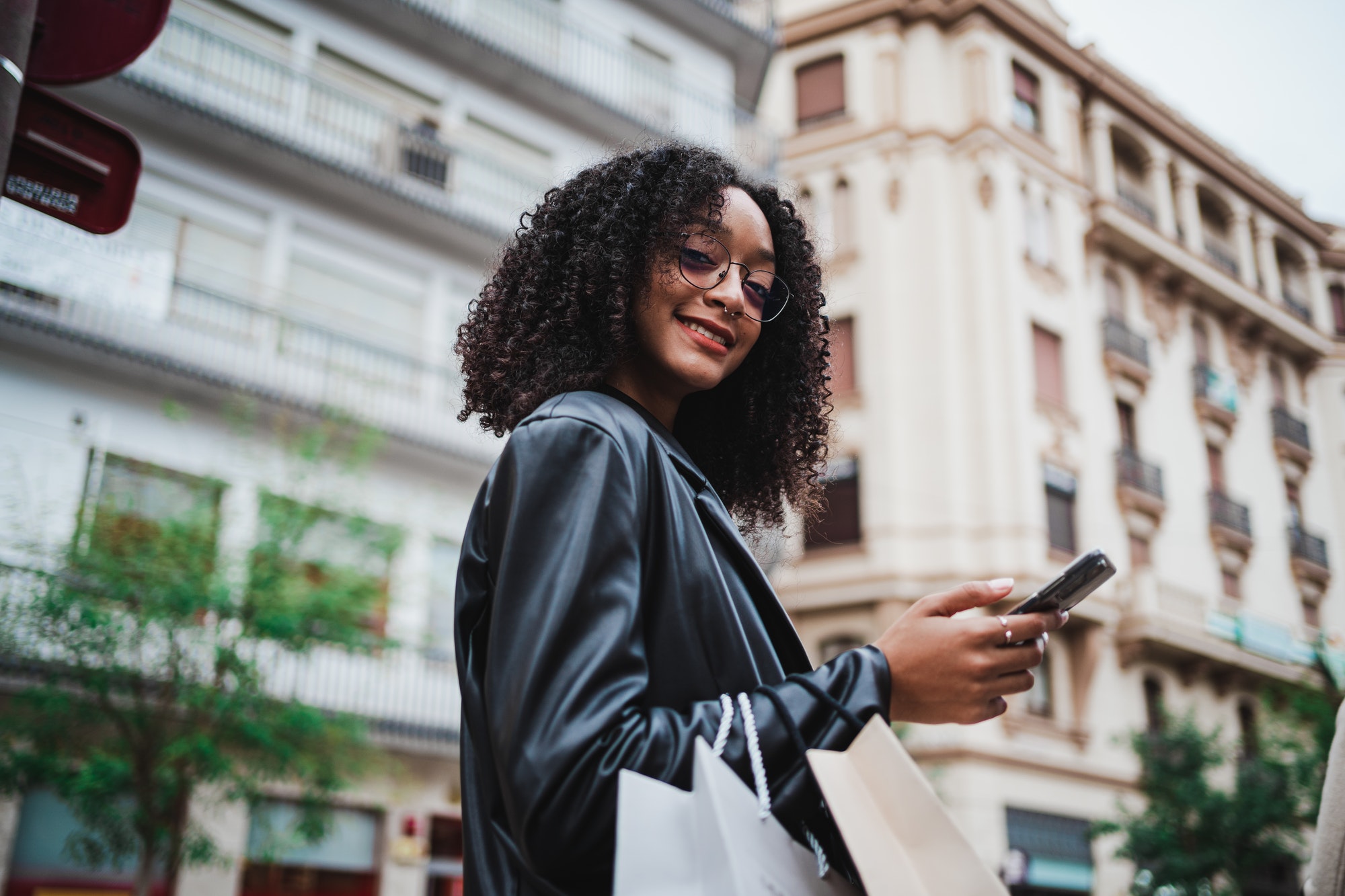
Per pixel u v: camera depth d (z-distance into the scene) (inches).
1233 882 617.6
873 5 821.2
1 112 67.2
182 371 462.6
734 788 31.6
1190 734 660.1
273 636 377.1
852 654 35.6
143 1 81.4
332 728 389.4
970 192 779.4
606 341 48.8
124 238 469.7
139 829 356.5
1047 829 686.5
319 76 552.4
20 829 400.5
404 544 437.7
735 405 60.6
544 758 31.9
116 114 484.7
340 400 504.7
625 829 30.2
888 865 29.7
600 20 659.4
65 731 364.2
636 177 50.4
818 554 730.2
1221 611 833.5
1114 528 782.5
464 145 594.2
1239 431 938.1
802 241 60.1
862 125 804.0
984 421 728.3
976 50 807.1
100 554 365.4
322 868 466.0
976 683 35.7
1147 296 890.1
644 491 39.4
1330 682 722.2
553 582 34.9
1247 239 1017.5
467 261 571.8
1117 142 923.4
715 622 39.1
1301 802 636.1
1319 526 991.6
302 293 521.0
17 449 424.5
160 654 364.5
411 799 494.3
